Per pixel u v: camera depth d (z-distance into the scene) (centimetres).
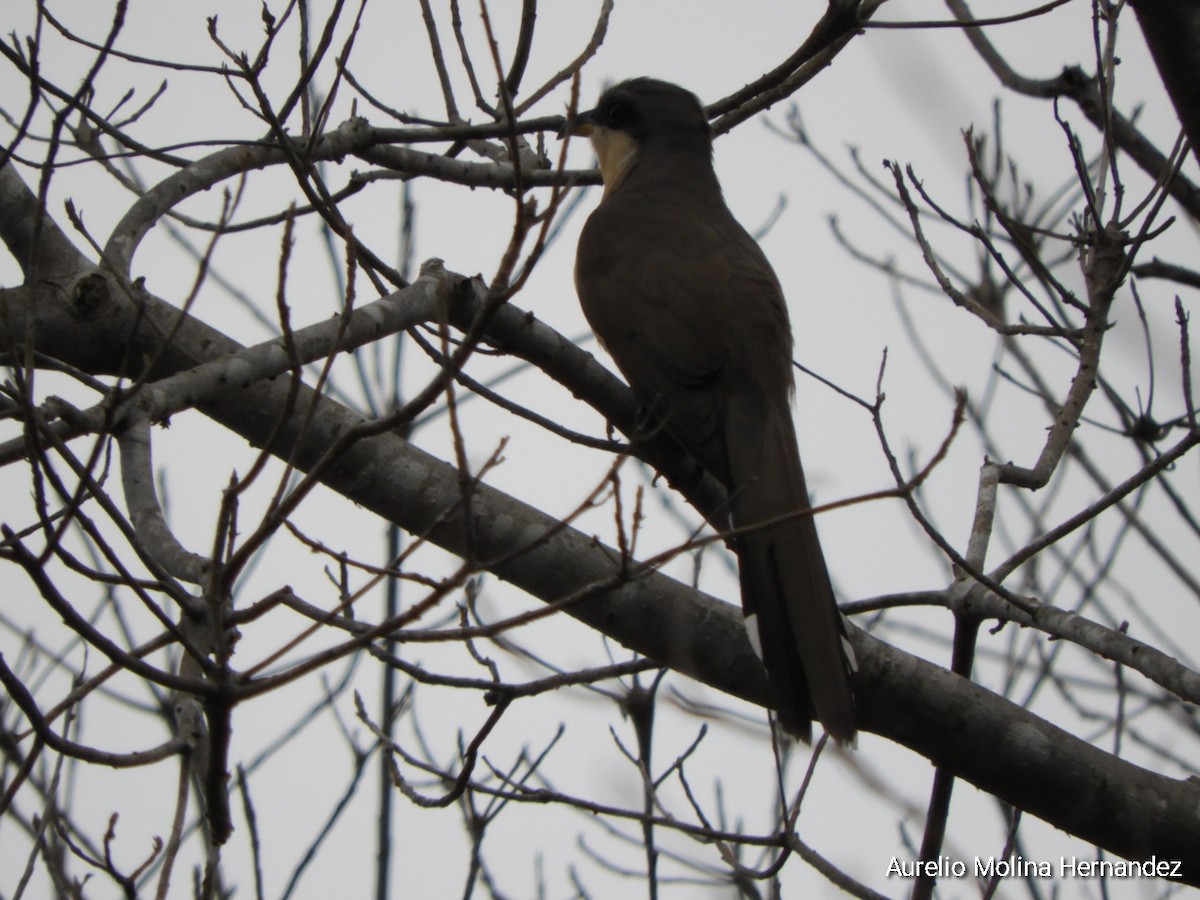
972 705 677
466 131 732
